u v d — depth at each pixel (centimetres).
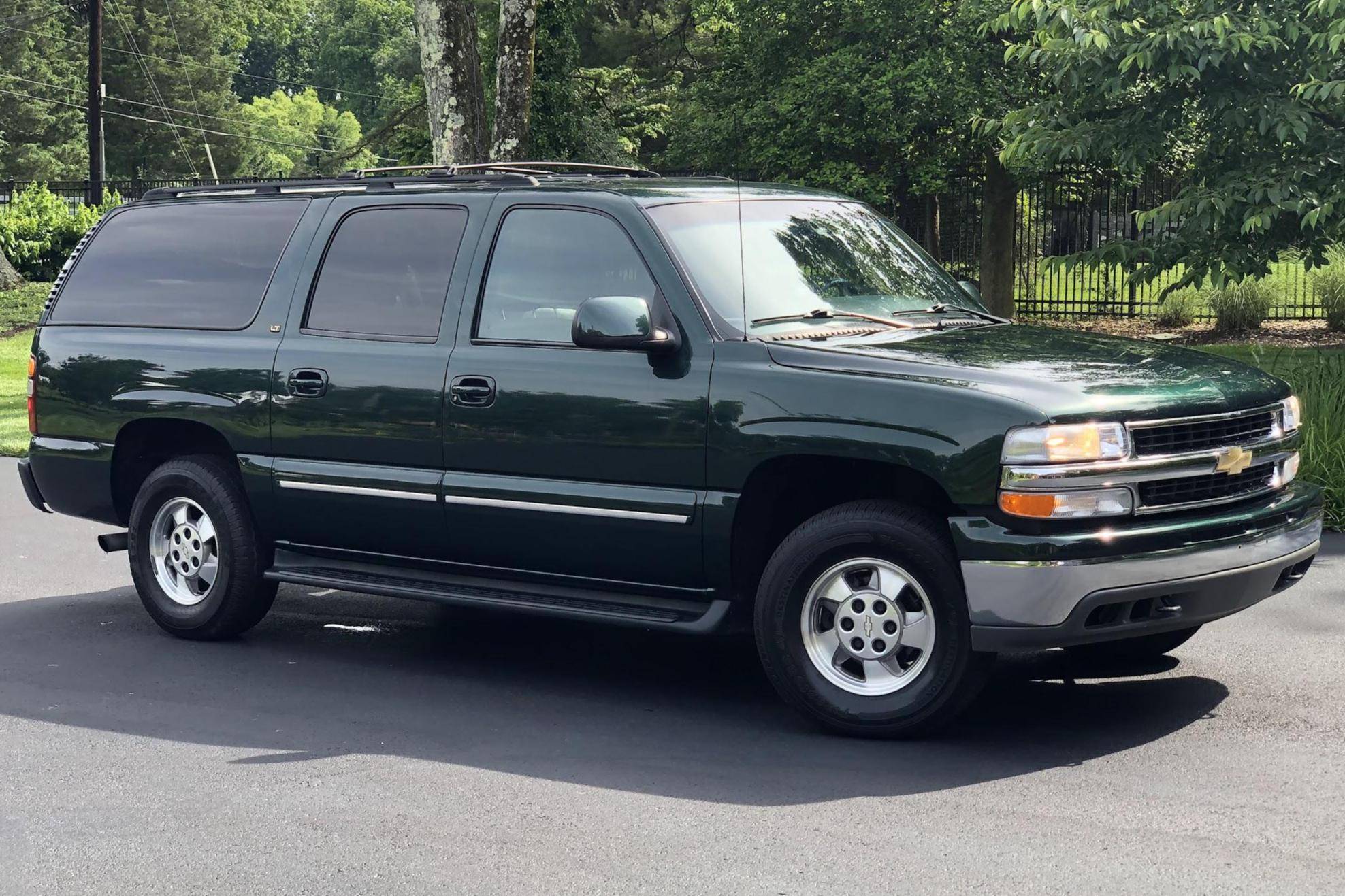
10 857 464
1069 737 559
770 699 626
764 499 586
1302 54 1102
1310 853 442
